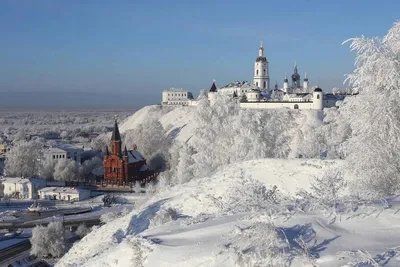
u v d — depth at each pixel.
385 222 14.20
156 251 14.16
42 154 139.12
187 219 17.48
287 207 16.19
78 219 82.69
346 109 26.67
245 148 59.59
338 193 23.42
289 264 11.98
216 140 63.59
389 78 24.25
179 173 70.25
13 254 61.47
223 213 17.52
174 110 190.00
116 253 15.22
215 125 64.06
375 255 11.80
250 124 61.28
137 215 34.03
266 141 61.66
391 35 25.86
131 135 152.88
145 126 154.12
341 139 56.16
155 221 26.23
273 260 12.05
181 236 14.96
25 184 108.50
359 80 25.44
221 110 66.31
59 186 115.69
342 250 12.30
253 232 13.41
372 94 25.11
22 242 67.69
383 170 24.31
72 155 146.00
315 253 12.29
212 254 12.93
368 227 13.91
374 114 24.55
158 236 15.30
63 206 97.00
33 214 87.56
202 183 36.50
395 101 24.59
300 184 32.31
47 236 60.88
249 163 37.34
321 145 64.00
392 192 22.95
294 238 13.23
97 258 16.34
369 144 24.56
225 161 61.34
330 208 15.62
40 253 60.50
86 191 106.69
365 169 24.45
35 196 108.12
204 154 63.28
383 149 24.34
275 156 60.78
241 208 17.77
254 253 12.38
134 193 108.75
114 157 123.25
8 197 107.88
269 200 18.27
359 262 11.41
